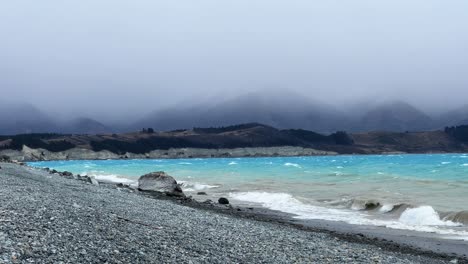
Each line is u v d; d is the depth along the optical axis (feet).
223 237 49.03
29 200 51.34
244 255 41.16
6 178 87.15
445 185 141.38
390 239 66.33
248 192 140.56
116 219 47.78
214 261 36.96
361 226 78.64
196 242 43.47
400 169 249.96
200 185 168.14
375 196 117.91
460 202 101.45
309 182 174.09
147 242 39.19
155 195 114.01
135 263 32.04
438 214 84.94
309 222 82.53
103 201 68.13
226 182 187.62
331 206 108.17
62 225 38.83
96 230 39.75
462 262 51.26
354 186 151.23
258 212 95.91
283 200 118.93
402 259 49.55
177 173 271.49
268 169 295.48
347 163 391.24
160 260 34.04
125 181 204.44
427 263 49.24
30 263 27.30
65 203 53.47
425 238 67.51
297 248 48.47
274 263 39.65
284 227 70.08
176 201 102.53
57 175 140.26
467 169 224.12
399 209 93.97
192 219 61.82
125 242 37.27
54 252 30.30
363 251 51.88
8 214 39.55
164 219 56.85
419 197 113.29
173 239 42.73
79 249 32.22
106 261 30.91
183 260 35.27
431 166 273.75
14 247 29.48
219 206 100.48
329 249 50.26
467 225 77.56
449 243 63.57
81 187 93.35
